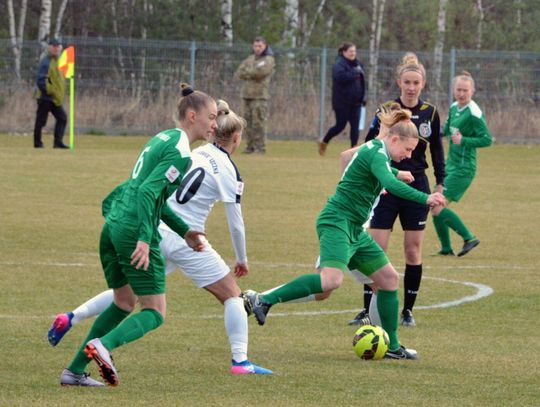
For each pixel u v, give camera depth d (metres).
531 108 66.50
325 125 65.69
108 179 41.50
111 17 81.50
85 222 31.20
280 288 15.82
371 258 16.30
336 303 20.89
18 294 20.75
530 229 32.53
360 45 86.75
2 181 40.06
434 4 84.56
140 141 61.06
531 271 25.19
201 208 15.34
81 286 21.75
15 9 86.69
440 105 65.81
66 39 64.88
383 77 66.19
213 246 28.02
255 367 14.79
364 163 16.11
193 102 13.87
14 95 64.56
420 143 19.91
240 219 15.30
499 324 19.05
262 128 54.62
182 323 18.45
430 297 21.69
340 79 51.62
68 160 47.84
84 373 13.70
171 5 78.62
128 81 65.44
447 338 17.75
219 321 18.70
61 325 14.86
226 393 13.40
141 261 12.98
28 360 15.20
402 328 18.67
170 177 13.27
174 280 22.94
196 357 15.77
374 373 14.92
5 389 13.38
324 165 49.16
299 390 13.69
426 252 28.28
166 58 65.25
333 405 12.87
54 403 12.63
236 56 65.06
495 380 14.55
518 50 82.88
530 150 62.34
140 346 16.50
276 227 31.45
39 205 34.41
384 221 19.33
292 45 78.00
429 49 84.50
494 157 57.41
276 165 48.53
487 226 33.06
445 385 14.18
